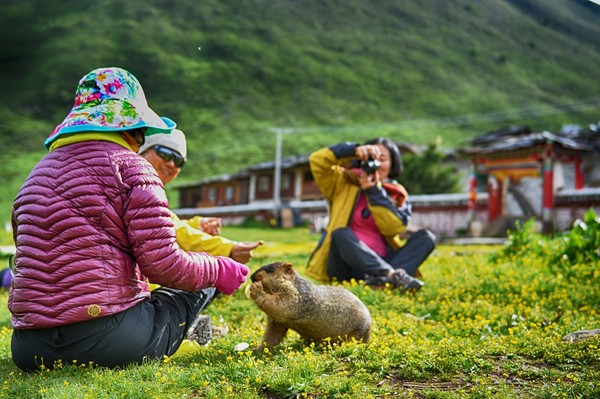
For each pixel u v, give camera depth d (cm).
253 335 609
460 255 1722
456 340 588
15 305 466
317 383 425
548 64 11825
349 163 980
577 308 802
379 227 927
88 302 456
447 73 10788
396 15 12838
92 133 479
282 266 535
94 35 10462
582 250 1066
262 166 4831
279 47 11000
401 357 484
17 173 6662
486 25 13012
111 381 428
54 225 456
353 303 558
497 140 4481
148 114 503
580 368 470
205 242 556
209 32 11169
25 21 10844
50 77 9356
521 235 1268
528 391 424
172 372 449
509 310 775
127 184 469
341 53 11106
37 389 423
